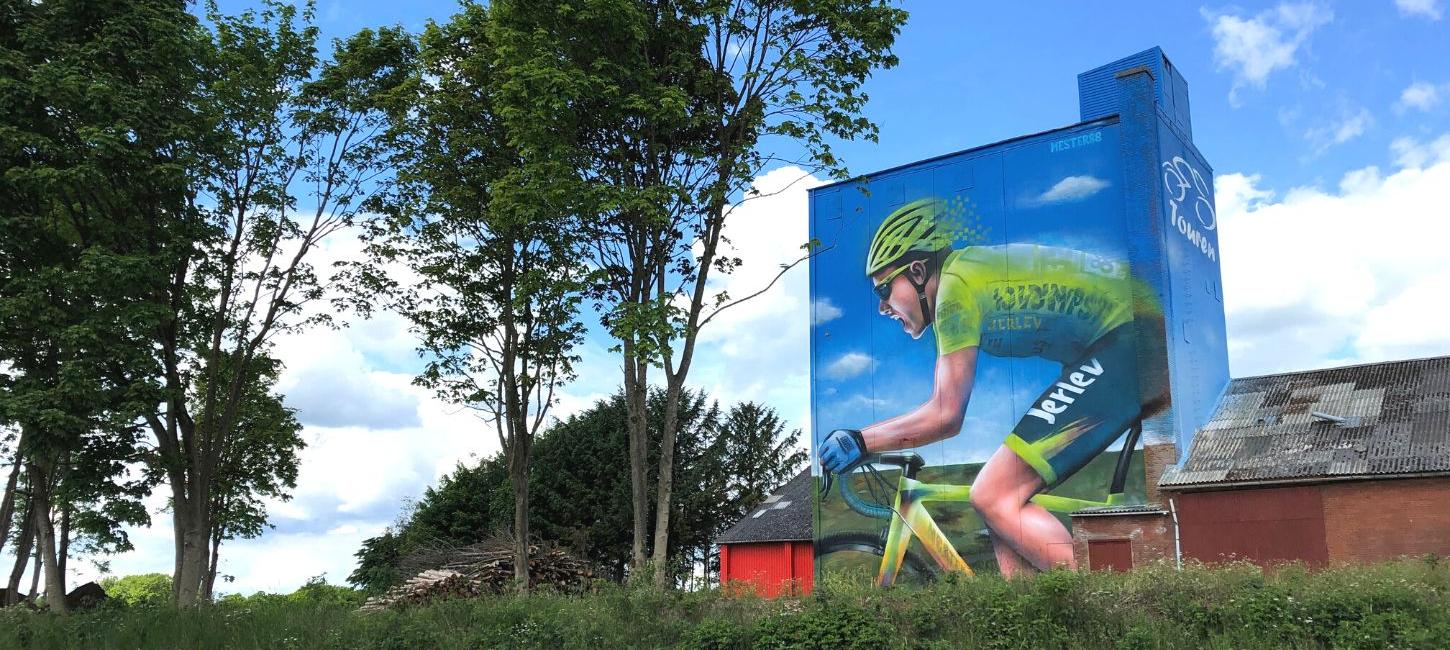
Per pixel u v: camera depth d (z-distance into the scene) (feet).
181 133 79.97
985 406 103.09
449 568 90.94
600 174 64.75
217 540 115.14
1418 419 87.61
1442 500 78.74
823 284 117.50
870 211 115.65
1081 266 100.01
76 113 78.07
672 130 62.34
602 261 66.95
